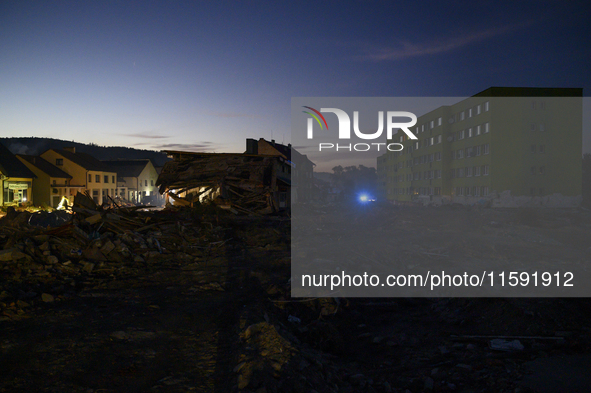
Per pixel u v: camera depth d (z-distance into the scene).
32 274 7.20
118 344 4.57
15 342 4.38
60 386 3.51
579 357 5.59
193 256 10.78
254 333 5.02
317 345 6.20
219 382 3.85
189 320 5.62
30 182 42.34
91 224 10.78
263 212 22.88
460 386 4.99
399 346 6.50
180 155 27.59
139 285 7.52
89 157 58.59
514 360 5.60
